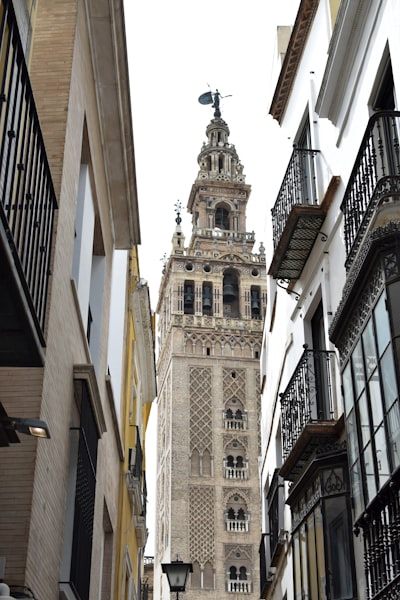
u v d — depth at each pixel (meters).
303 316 17.59
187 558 74.81
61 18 10.54
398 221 11.16
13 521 7.92
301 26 18.50
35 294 7.72
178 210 89.00
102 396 13.77
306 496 14.91
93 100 12.30
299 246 16.92
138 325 23.72
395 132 11.87
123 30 11.99
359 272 11.66
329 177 16.25
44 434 7.18
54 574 9.27
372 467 11.30
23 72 7.03
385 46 13.34
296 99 19.22
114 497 16.42
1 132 6.72
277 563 20.16
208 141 96.00
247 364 83.31
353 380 12.31
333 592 13.24
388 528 10.74
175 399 81.25
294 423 16.27
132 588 22.14
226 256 86.81
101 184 13.42
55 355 9.23
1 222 5.95
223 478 78.44
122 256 19.80
